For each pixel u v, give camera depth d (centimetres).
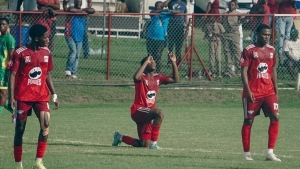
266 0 8150
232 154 4181
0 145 4419
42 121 3369
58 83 7256
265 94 3900
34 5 8181
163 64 8281
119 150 4256
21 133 3406
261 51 3894
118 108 6762
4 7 13125
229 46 7738
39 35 3378
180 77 7662
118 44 9575
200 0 12606
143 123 4394
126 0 12138
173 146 4509
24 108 3375
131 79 7625
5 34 5031
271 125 3906
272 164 3762
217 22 7725
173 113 6438
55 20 7462
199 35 9056
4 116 6112
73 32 7438
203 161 3838
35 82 3388
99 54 8912
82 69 7888
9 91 3375
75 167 3553
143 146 4422
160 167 3591
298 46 7844
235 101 7275
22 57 3372
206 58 8512
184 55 7712
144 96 4381
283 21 7819
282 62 7869
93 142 4650
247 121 3916
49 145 4450
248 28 7850
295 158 4059
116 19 9619
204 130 5369
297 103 7331
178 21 7694
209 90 7400
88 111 6494
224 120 6003
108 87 7350
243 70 3881
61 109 6600
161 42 7638
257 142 4806
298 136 5159
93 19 9381
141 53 9088
